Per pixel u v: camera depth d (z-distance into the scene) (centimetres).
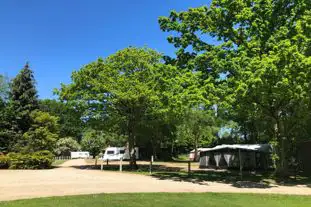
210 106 2188
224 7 2377
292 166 3394
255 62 1898
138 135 3825
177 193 1603
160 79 2520
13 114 3522
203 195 1570
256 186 2042
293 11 2283
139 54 3088
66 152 7056
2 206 1200
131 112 3180
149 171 2944
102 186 1823
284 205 1394
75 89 3192
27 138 3247
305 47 2019
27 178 2150
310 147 3031
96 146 6575
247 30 2348
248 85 1877
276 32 2222
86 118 3303
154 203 1324
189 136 5206
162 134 4744
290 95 1994
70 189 1683
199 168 3778
